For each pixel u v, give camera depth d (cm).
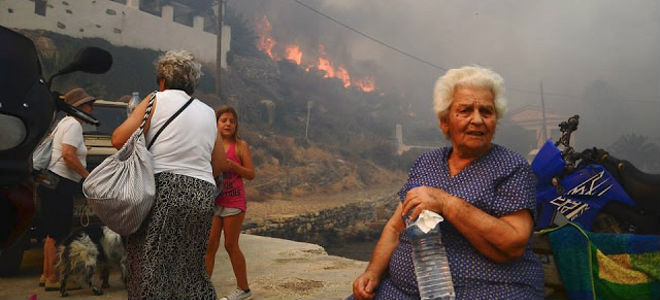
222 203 360
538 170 246
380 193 3750
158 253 236
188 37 4562
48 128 198
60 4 3325
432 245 166
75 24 3438
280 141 4309
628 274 194
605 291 199
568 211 236
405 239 183
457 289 165
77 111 234
